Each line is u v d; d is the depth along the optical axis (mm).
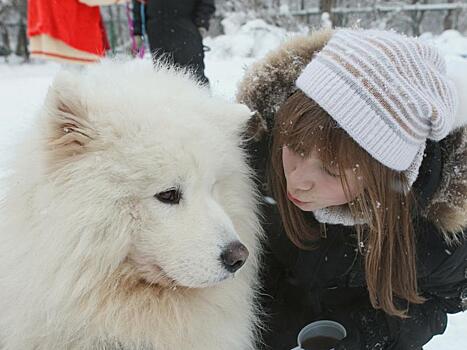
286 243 2105
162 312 1705
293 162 1694
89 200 1526
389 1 14211
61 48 4449
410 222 1732
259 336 2174
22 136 1746
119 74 1858
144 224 1604
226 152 1776
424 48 1612
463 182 1695
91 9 4500
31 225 1579
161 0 4086
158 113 1623
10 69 10531
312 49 1915
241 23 12977
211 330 1817
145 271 1646
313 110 1588
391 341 2064
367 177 1582
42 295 1566
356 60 1507
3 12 13117
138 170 1546
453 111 1589
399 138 1513
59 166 1539
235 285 1879
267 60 2018
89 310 1589
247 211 1900
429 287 2012
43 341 1638
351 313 2127
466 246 1865
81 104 1540
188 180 1621
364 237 1862
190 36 4203
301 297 2242
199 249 1596
